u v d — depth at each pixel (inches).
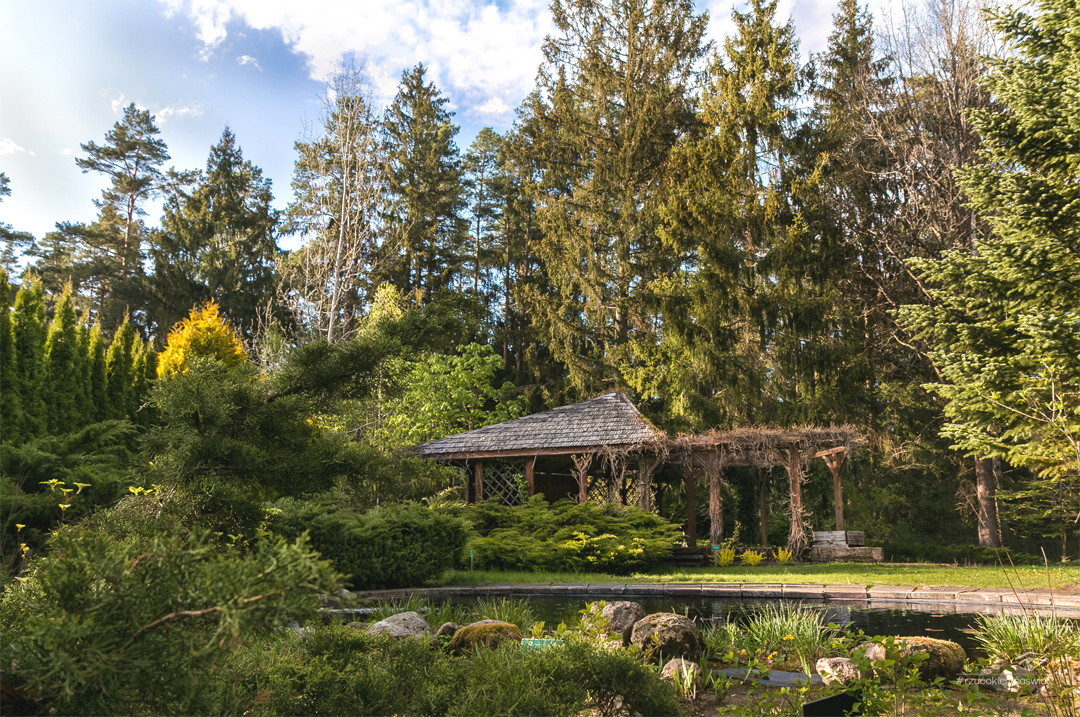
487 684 127.1
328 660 132.9
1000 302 500.4
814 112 945.5
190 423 159.8
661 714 136.0
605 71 1032.8
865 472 940.6
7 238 1418.6
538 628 239.0
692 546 670.5
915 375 932.6
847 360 867.4
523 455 762.8
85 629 68.0
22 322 482.9
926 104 888.3
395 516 455.2
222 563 70.3
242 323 1333.7
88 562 74.5
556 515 629.9
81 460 312.5
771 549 736.3
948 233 846.5
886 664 157.9
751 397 848.3
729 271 858.1
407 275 1343.5
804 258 848.3
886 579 462.6
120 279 1462.8
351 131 976.3
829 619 320.5
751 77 887.7
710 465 695.1
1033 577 459.2
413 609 315.9
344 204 987.9
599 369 1077.8
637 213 1035.3
